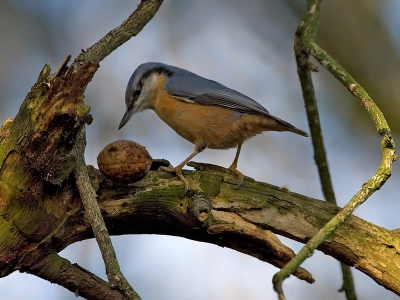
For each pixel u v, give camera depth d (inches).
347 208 201.6
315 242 188.2
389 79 492.4
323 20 502.0
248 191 269.3
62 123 222.1
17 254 229.5
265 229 265.9
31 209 230.2
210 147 377.7
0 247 226.7
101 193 253.9
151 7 260.7
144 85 391.5
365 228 266.5
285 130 363.6
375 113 236.8
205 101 364.5
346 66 498.3
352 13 503.8
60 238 238.2
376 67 495.2
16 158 227.3
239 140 372.2
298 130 359.6
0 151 228.8
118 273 206.5
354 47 499.5
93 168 256.7
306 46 294.7
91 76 223.3
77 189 240.2
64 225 239.3
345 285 302.2
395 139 477.4
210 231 257.3
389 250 263.0
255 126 362.0
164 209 257.8
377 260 261.3
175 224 261.0
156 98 387.9
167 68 395.5
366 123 480.1
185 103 367.9
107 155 245.1
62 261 234.4
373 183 209.2
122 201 253.6
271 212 267.1
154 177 263.6
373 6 509.0
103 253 210.8
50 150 225.9
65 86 223.0
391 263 260.7
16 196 227.9
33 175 228.1
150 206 256.1
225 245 266.8
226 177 271.6
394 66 496.1
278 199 269.4
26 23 463.2
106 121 449.4
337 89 494.9
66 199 239.0
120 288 203.9
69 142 226.8
